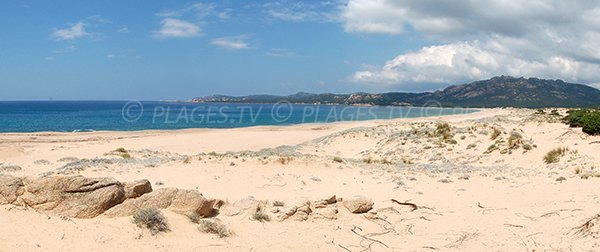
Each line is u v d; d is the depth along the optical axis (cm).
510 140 2616
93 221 874
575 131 2817
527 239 985
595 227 970
